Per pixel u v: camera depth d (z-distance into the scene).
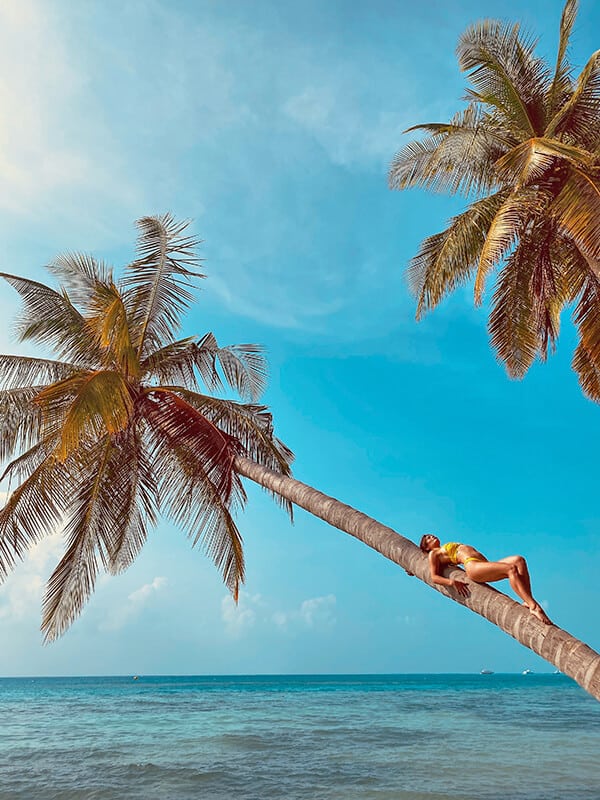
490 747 24.91
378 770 19.84
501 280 13.91
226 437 12.56
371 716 39.59
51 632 13.66
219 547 13.36
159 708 48.09
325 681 152.88
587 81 12.48
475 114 13.64
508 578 6.64
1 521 12.85
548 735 28.91
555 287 14.29
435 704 52.47
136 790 17.03
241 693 76.50
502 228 11.43
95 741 26.88
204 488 13.02
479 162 13.91
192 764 20.97
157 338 14.64
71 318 14.87
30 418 14.27
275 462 14.01
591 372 15.60
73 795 16.45
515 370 14.32
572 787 17.20
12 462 14.70
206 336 15.07
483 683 127.44
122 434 13.45
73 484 13.75
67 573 14.05
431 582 7.31
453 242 13.27
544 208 12.72
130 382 13.08
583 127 12.94
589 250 11.22
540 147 11.09
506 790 16.86
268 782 18.02
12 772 19.62
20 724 34.88
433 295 13.65
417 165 14.73
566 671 5.81
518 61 13.42
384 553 8.29
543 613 6.29
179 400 12.75
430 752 23.52
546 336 14.58
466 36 13.41
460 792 16.64
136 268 14.11
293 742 26.41
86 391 10.84
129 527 15.56
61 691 87.94
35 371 14.81
